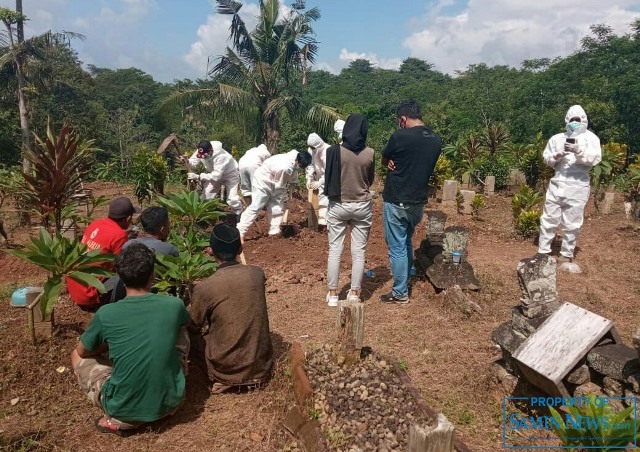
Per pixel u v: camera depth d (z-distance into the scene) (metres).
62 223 6.64
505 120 48.25
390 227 5.03
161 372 2.99
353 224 4.93
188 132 43.38
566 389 2.98
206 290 3.39
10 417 3.20
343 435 2.85
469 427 3.11
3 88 19.06
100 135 34.69
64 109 31.84
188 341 3.35
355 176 4.72
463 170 14.73
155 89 62.91
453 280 5.31
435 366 3.90
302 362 3.53
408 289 5.55
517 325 3.48
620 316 4.93
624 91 33.53
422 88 75.69
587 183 6.37
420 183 4.84
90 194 6.75
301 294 5.48
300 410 3.14
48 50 18.23
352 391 3.24
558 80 44.91
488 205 11.70
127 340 2.94
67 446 2.94
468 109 55.28
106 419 3.09
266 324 3.57
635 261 6.93
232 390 3.53
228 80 19.95
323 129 19.34
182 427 3.16
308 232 8.18
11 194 8.55
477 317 4.79
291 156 7.45
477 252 7.31
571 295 5.50
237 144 40.28
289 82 20.55
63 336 4.16
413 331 4.55
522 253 7.27
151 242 4.11
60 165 5.64
